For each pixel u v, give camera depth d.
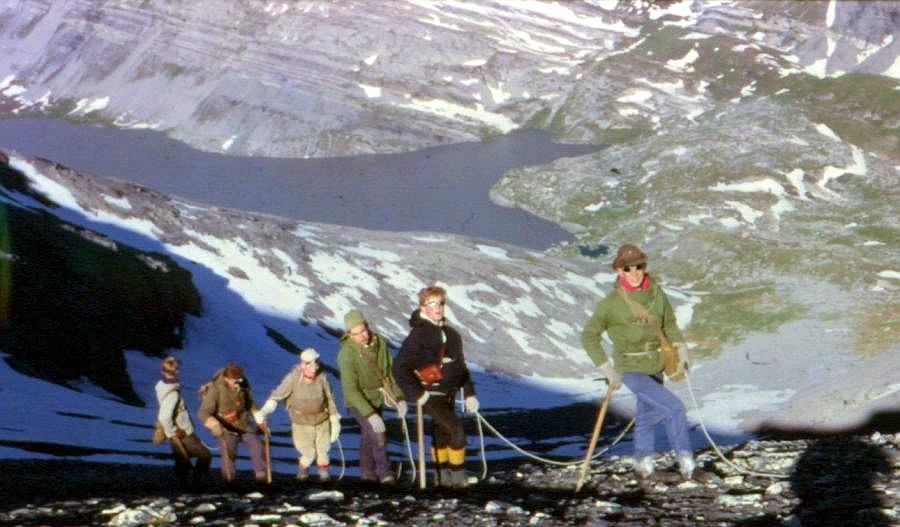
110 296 84.06
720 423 78.19
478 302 118.38
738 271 134.50
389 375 13.98
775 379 96.25
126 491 14.58
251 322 96.31
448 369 12.97
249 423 15.91
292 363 91.00
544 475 13.67
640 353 12.02
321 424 15.44
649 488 11.80
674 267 139.25
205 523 9.34
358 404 13.71
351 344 13.82
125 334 80.38
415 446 54.50
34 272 78.62
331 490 12.86
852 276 127.62
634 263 11.81
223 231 113.56
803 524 9.27
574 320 119.50
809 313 117.38
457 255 129.25
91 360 71.56
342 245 124.38
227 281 103.88
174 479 20.56
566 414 81.38
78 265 84.56
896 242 158.88
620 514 9.99
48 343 69.94
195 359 84.25
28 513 10.08
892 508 9.55
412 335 12.95
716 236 143.75
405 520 9.70
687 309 124.19
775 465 13.11
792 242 143.12
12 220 86.31
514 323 115.06
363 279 116.56
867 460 13.16
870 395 74.69
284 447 46.50
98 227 101.31
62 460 29.92
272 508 10.27
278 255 113.31
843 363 99.62
